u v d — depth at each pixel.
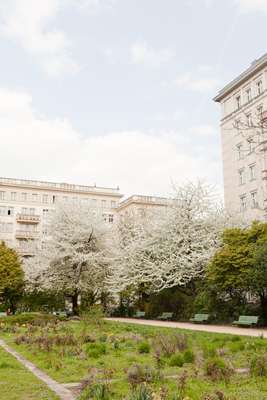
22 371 9.36
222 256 24.20
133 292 34.94
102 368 9.49
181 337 12.69
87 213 37.50
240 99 44.78
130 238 36.22
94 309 23.12
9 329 20.64
